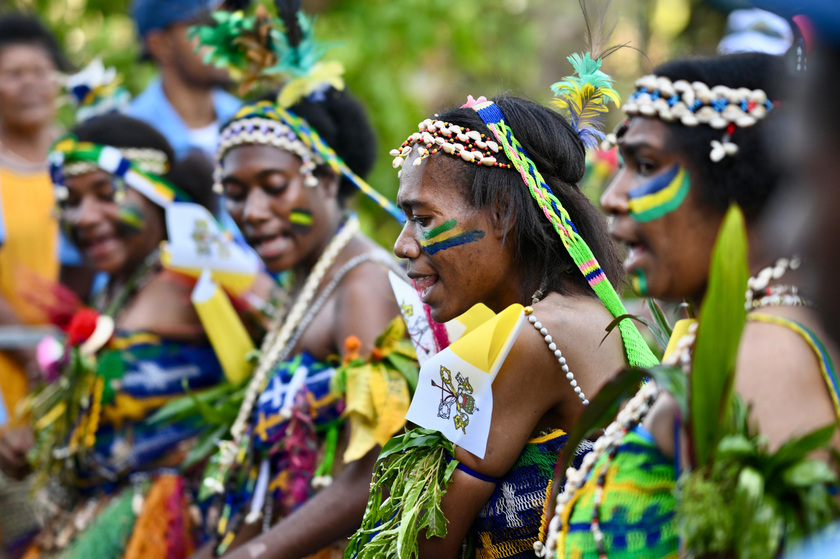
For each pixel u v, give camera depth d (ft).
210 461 14.29
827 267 5.88
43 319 21.17
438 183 9.54
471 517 9.11
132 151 16.83
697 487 6.42
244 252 16.08
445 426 9.00
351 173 13.94
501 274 9.64
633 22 15.15
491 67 32.40
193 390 16.21
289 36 14.06
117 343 16.12
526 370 8.90
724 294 6.36
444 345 10.75
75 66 24.25
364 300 12.71
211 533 15.28
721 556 6.48
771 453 6.34
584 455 8.98
